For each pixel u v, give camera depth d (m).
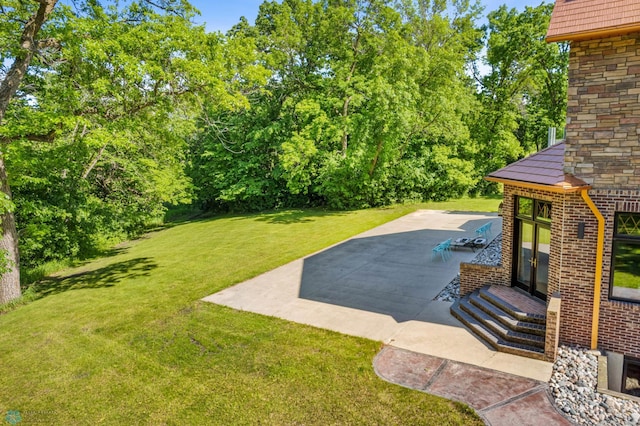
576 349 8.34
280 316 10.86
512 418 6.28
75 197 19.75
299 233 22.38
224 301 12.30
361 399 7.02
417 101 26.64
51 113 12.44
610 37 7.54
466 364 7.95
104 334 10.41
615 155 7.71
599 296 8.12
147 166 24.61
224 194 32.34
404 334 9.42
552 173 8.79
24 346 10.10
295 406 6.93
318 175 30.83
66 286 15.57
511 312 9.14
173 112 15.52
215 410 6.98
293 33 28.12
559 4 8.27
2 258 12.47
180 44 13.06
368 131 25.88
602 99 7.73
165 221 36.25
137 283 14.98
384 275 13.98
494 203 29.55
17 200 16.77
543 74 30.78
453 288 12.29
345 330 9.77
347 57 27.44
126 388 7.87
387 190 30.84
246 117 32.12
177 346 9.45
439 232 20.31
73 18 12.34
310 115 28.75
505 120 33.22
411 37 29.92
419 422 6.33
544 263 9.49
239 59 14.86
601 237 7.94
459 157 33.19
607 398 6.67
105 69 13.38
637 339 7.87
